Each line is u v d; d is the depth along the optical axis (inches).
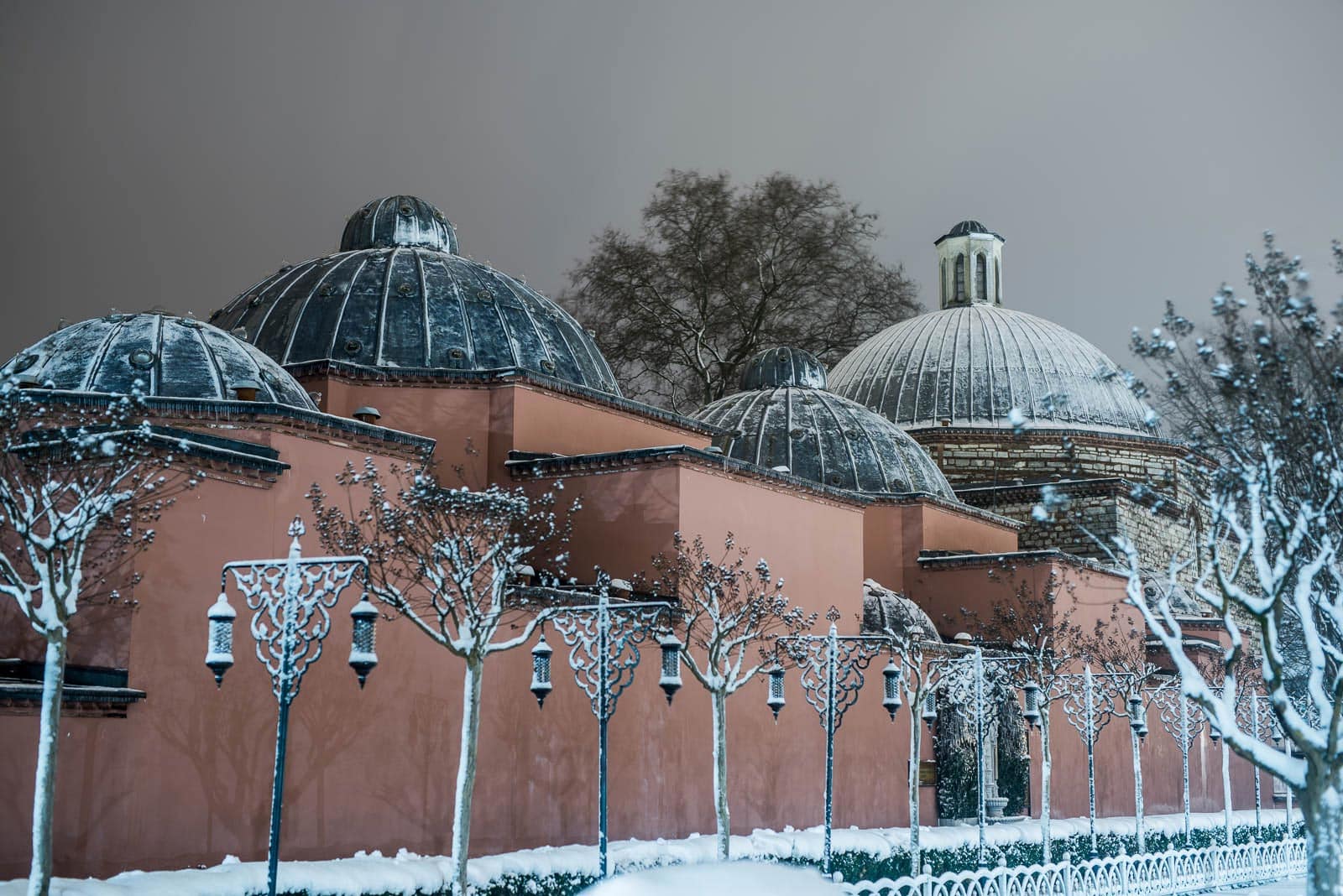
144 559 623.2
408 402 966.4
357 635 558.3
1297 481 609.6
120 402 634.8
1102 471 1583.4
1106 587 1320.1
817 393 1355.8
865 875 876.0
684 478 922.1
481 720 759.1
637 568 920.9
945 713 1105.4
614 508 936.9
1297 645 1315.2
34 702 566.9
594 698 693.9
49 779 483.8
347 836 687.1
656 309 1628.9
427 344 999.6
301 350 993.5
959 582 1262.3
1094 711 1131.3
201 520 652.7
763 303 1643.7
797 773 960.9
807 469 1268.5
